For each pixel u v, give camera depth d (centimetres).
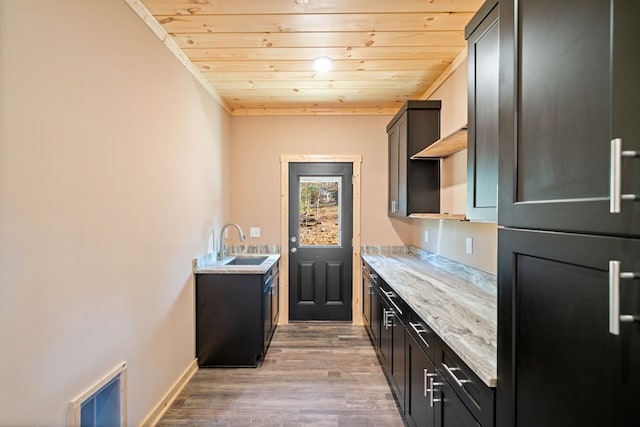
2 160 112
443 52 266
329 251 423
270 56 272
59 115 136
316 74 310
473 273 246
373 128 418
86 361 152
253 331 300
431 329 157
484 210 160
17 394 118
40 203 127
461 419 127
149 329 211
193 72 288
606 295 64
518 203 92
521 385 91
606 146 64
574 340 72
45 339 129
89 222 154
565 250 74
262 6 202
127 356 186
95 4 158
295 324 415
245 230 419
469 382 120
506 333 97
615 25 62
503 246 99
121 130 180
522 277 91
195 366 293
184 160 270
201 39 243
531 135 87
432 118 313
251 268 304
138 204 198
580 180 71
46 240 130
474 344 130
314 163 420
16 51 117
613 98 62
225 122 390
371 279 340
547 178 81
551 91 80
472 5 203
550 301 80
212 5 201
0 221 112
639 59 57
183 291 269
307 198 422
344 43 251
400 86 341
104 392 168
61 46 137
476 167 169
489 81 155
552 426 79
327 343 354
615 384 62
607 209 63
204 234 319
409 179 315
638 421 57
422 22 221
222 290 300
